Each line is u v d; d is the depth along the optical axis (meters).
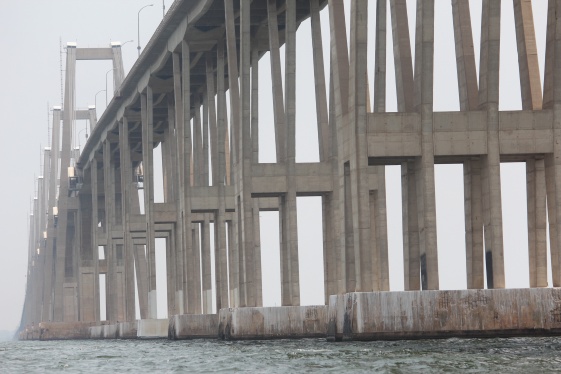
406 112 66.00
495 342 57.72
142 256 180.88
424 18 65.56
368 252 65.88
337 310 64.12
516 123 66.31
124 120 148.12
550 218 67.12
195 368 52.25
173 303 140.25
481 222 68.31
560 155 66.25
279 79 92.19
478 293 60.31
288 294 88.38
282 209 89.50
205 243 128.00
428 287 65.31
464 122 65.94
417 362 46.94
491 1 66.19
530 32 69.12
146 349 81.38
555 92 66.44
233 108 93.38
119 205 197.88
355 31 66.12
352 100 66.19
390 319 60.47
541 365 44.25
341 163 72.50
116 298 166.62
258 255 88.88
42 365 64.00
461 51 69.00
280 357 55.94
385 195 85.31
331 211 88.69
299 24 100.31
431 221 65.19
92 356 74.19
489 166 65.81
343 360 50.03
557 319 60.38
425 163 65.38
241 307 82.44
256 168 87.94
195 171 128.75
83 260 198.75
